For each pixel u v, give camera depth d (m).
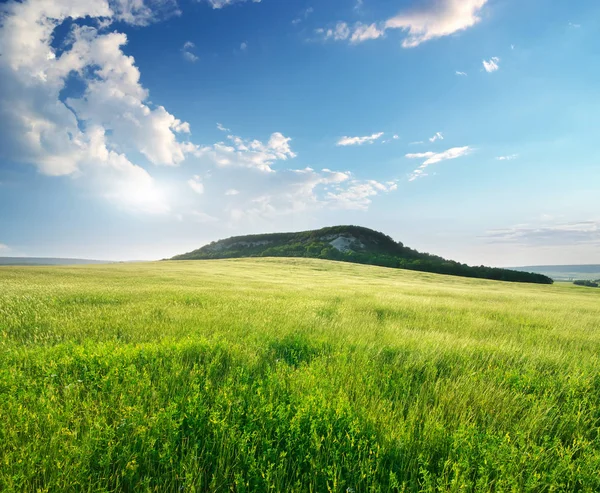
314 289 23.14
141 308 9.53
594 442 3.16
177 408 3.16
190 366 4.61
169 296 13.02
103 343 5.45
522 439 2.88
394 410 3.46
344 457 2.59
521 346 6.92
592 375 4.84
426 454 2.74
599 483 2.48
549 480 2.46
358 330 7.78
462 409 3.62
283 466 2.48
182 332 6.80
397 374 4.64
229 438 2.74
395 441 2.86
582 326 11.23
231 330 7.15
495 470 2.59
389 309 12.58
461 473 2.53
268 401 3.43
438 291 27.92
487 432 2.97
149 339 6.29
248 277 36.81
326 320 9.14
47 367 4.21
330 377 4.29
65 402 3.30
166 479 2.39
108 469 2.42
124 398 3.27
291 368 4.68
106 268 45.81
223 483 2.43
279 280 34.41
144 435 2.71
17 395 3.35
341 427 2.96
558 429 3.33
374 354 5.61
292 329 7.50
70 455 2.43
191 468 2.45
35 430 2.78
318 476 2.49
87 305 10.18
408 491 2.39
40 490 2.13
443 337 7.45
